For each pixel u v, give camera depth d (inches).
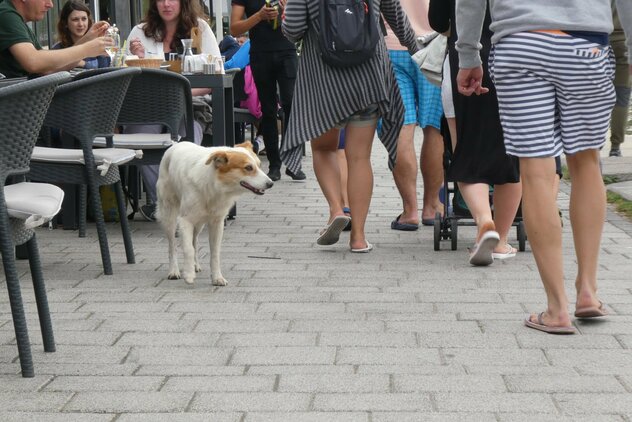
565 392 174.7
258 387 178.5
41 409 168.2
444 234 325.7
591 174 217.6
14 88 169.9
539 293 252.1
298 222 374.3
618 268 281.0
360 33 297.7
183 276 274.7
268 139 495.2
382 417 162.6
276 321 226.2
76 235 350.0
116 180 292.5
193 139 355.6
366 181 311.1
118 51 398.3
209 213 265.6
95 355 199.8
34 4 326.3
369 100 302.7
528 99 206.2
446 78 291.1
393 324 222.2
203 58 376.2
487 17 280.8
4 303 245.3
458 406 167.5
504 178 281.9
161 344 207.6
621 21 212.4
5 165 178.1
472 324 221.6
